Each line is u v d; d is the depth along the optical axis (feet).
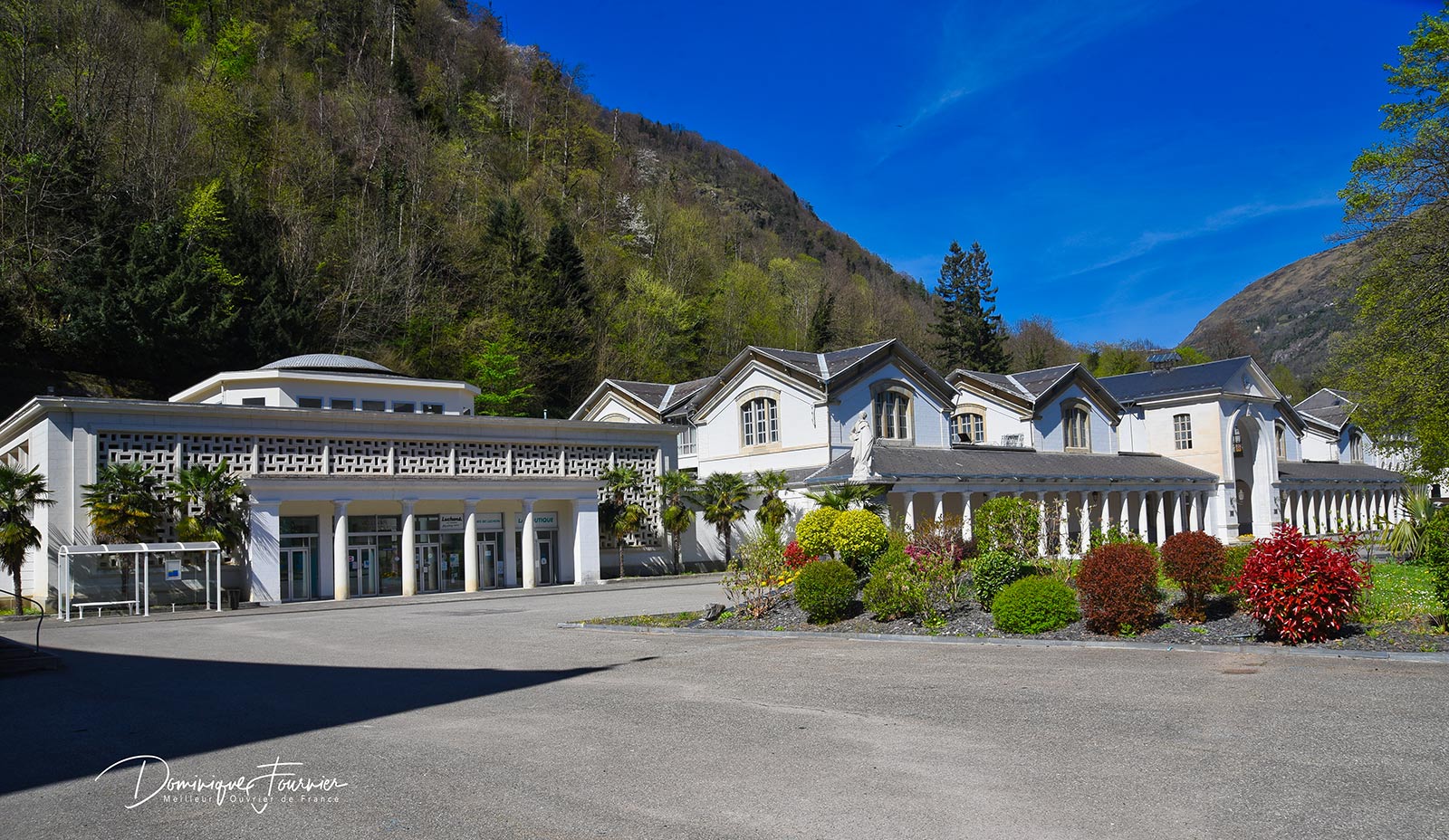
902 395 149.07
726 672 44.29
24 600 101.65
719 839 20.97
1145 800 22.49
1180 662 41.24
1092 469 156.66
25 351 162.61
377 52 314.14
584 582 129.49
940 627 54.39
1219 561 49.37
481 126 318.04
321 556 114.83
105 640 68.90
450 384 134.21
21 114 174.50
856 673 42.27
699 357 270.05
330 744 31.40
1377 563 85.76
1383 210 98.58
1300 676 36.50
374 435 118.93
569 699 38.47
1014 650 47.52
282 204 211.20
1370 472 210.38
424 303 216.13
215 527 101.35
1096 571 49.57
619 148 380.99
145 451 103.81
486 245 230.68
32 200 171.12
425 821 22.91
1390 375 97.96
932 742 28.86
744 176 608.60
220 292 173.99
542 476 127.44
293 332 181.27
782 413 145.89
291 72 262.88
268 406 119.75
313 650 58.90
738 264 316.40
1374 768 24.29
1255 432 187.11
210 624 81.10
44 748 32.24
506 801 24.29
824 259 501.56
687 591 104.78
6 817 24.30
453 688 42.32
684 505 144.25
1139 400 186.91
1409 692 32.63
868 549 72.18
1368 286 100.99
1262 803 21.99
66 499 98.43
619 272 277.03
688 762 27.55
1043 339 409.28
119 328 159.94
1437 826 20.13
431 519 125.18
